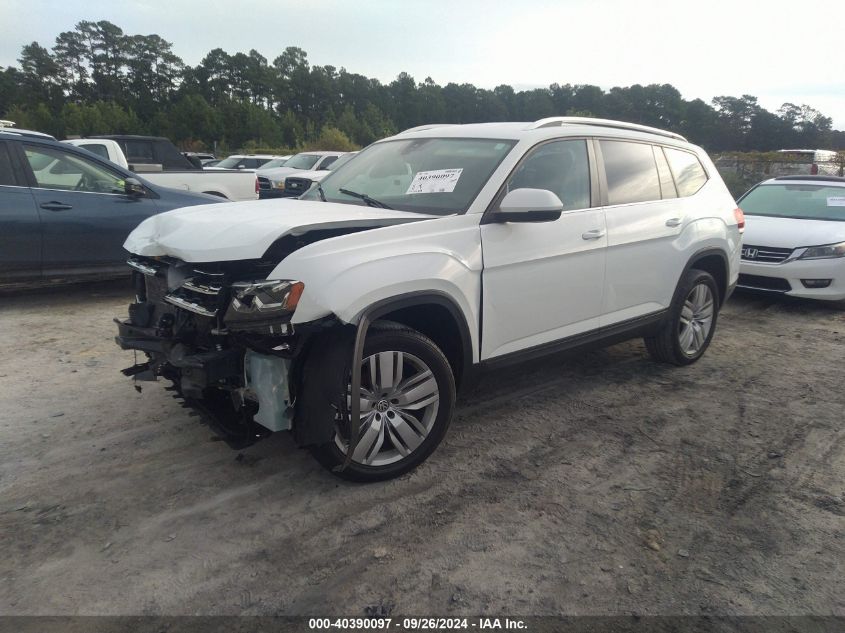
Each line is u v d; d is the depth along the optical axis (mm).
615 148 4609
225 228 3229
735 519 3180
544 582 2689
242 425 3230
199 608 2498
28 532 2920
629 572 2764
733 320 7145
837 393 4902
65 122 66500
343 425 3166
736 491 3445
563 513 3188
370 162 4551
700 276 5199
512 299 3758
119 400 4371
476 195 3672
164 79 121188
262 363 3012
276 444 3809
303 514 3117
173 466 3527
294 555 2818
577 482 3490
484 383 4945
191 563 2748
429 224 3410
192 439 3836
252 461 3600
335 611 2502
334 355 3021
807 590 2682
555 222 3957
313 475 3473
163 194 7453
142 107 106750
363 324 2980
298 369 3062
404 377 3406
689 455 3840
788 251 7539
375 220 3334
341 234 3223
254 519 3066
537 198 3453
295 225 3119
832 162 20797
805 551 2939
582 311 4258
